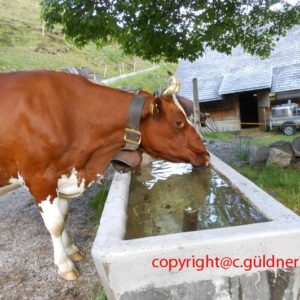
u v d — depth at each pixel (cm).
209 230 198
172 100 260
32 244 361
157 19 615
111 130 271
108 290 202
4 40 2800
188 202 303
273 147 604
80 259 319
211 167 389
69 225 395
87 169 282
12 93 258
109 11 552
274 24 718
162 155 269
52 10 570
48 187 264
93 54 3325
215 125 1883
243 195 272
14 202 497
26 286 290
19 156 256
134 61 3738
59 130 257
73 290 280
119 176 350
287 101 1834
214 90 1891
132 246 189
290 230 191
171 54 700
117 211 243
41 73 274
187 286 195
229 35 733
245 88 1791
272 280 199
